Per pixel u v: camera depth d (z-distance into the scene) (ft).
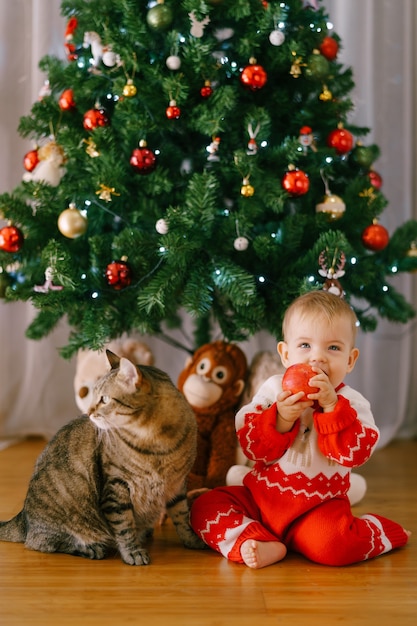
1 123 10.35
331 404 5.80
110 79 7.74
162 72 7.48
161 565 5.88
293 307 6.17
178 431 5.91
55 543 6.15
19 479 8.48
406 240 8.59
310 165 7.98
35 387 10.71
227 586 5.43
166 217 7.23
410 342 10.87
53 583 5.50
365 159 8.43
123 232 7.50
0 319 10.56
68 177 8.17
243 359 8.13
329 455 5.85
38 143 9.68
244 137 7.72
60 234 7.96
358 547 5.85
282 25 7.45
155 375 6.05
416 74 10.80
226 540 6.00
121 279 7.27
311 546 5.87
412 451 10.23
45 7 10.08
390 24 10.62
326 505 6.01
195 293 7.18
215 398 7.88
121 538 5.92
